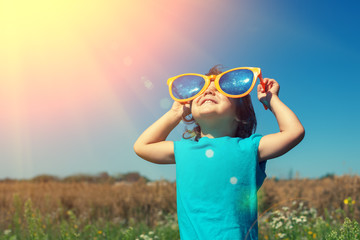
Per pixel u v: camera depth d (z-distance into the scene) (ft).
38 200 22.45
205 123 5.74
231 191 5.05
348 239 6.11
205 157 5.32
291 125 5.31
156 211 21.44
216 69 6.92
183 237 5.20
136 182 26.13
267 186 21.84
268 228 12.60
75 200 22.81
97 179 34.22
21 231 13.98
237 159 5.17
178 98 5.97
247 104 6.06
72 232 12.11
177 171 5.60
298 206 17.95
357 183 18.16
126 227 18.85
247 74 5.54
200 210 5.08
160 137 6.25
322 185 20.77
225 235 4.82
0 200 22.08
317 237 9.97
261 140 5.38
